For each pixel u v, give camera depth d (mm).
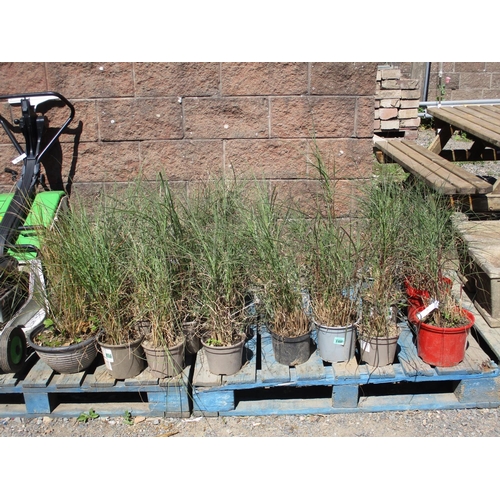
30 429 3008
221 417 3062
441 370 2945
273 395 3244
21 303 3463
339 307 2979
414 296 3234
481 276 3418
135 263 2980
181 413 3037
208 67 4129
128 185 4027
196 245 3109
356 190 4242
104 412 3080
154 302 2885
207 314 2998
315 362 3061
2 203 3852
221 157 4312
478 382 3004
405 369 2959
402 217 3256
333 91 4168
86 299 3096
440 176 4359
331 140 4270
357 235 3186
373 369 2984
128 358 2943
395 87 8273
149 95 4191
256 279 3064
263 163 4320
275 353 3057
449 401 3072
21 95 3945
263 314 3178
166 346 2873
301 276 3107
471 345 3154
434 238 3146
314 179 4305
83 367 3041
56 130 4273
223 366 2963
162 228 3037
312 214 4367
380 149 6297
